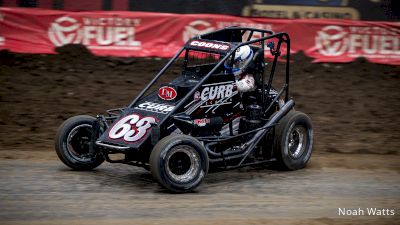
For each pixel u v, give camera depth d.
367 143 22.83
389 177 18.69
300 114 19.19
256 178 18.23
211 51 18.22
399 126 25.25
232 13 34.91
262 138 18.84
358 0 35.28
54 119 24.77
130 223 13.96
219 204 15.58
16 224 13.74
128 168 19.00
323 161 20.41
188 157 16.47
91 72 30.97
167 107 17.44
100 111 26.03
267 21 33.28
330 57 33.56
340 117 26.22
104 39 33.06
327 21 33.56
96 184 17.11
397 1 35.31
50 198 15.69
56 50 32.91
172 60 18.72
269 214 14.90
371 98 29.02
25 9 32.94
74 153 18.33
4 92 27.75
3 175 17.70
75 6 34.59
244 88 18.42
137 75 30.89
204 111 17.77
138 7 34.66
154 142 16.41
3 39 32.75
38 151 20.83
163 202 15.61
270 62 32.62
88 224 13.82
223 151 18.06
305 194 16.70
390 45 33.91
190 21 33.25
